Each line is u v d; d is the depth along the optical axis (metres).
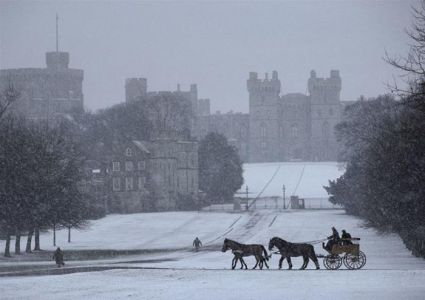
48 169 151.12
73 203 156.88
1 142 154.62
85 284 67.50
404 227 134.12
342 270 74.62
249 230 196.00
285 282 64.50
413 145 114.94
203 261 113.12
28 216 143.38
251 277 68.94
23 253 145.00
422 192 117.56
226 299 55.44
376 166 140.50
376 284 61.97
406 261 98.69
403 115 134.25
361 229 179.75
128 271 78.25
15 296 60.91
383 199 139.50
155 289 62.06
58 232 198.50
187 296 57.44
